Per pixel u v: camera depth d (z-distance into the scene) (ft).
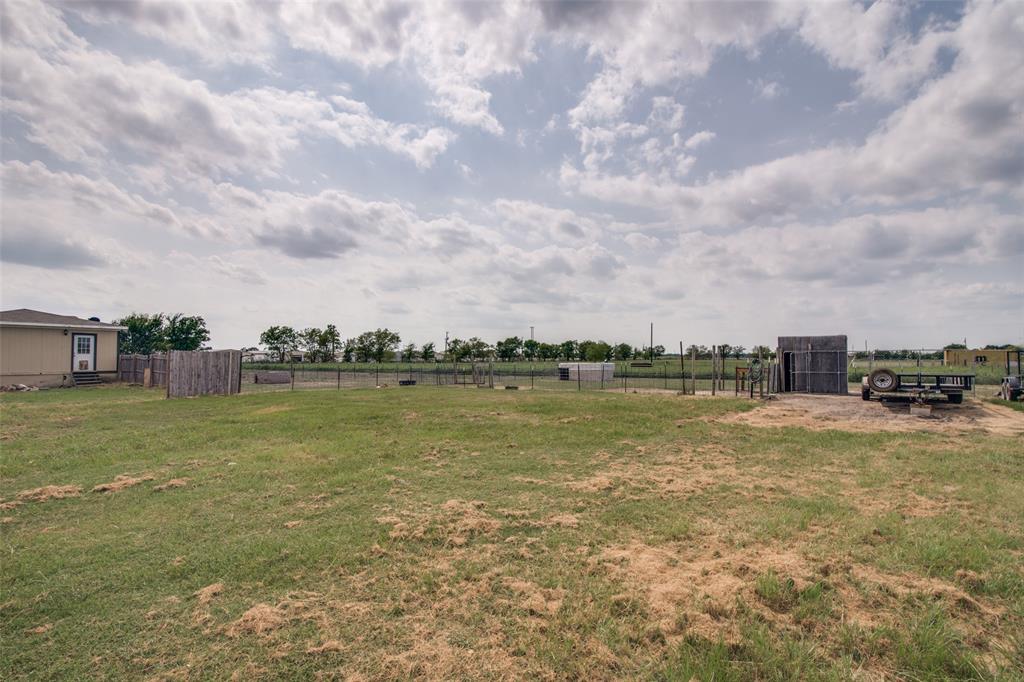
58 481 22.13
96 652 9.61
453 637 9.95
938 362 119.34
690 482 21.68
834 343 67.10
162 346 157.48
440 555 14.03
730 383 96.32
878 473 22.80
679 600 11.12
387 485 21.49
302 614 10.84
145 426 37.40
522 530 16.01
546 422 38.70
